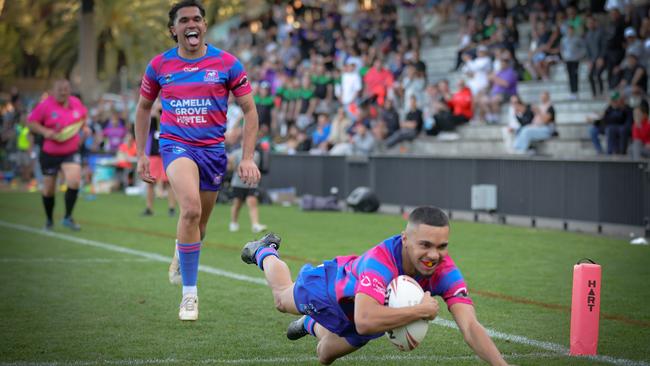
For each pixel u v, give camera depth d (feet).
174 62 39.40
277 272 32.30
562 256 64.44
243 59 175.73
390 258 27.07
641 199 75.46
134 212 101.76
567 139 105.91
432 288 27.91
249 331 39.32
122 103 179.73
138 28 254.47
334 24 156.66
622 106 98.53
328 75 139.54
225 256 63.87
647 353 35.29
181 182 38.68
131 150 138.62
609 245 70.79
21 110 178.91
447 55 145.69
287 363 33.55
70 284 51.62
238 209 81.97
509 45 124.16
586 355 34.78
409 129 123.34
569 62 115.96
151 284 51.62
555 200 84.17
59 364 33.19
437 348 36.22
